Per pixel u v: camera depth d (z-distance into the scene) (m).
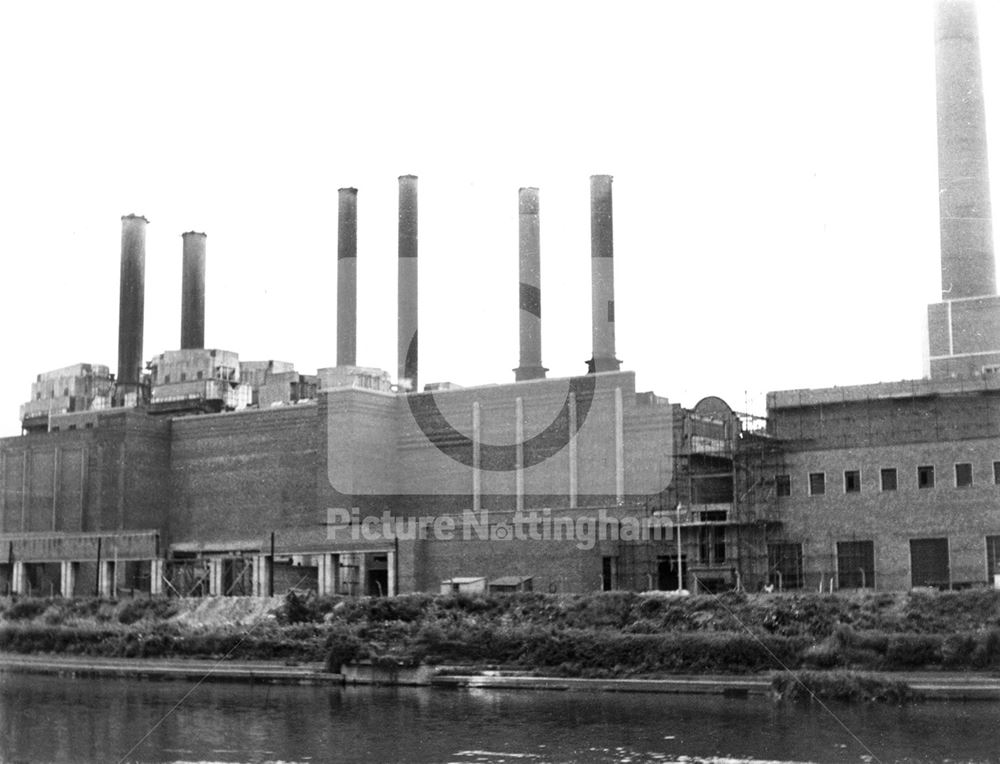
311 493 111.31
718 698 59.72
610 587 90.44
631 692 62.56
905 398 84.69
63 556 116.25
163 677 74.50
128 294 127.94
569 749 47.66
